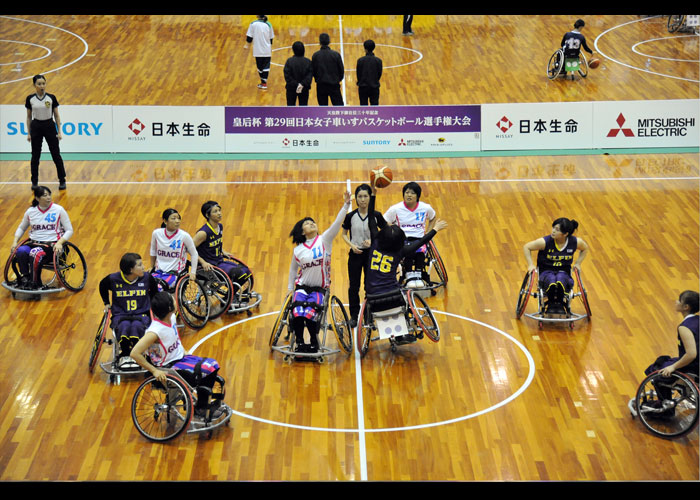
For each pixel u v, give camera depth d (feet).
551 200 49.47
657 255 42.47
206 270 36.60
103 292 32.50
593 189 51.03
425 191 50.85
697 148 57.57
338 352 34.14
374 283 32.60
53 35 84.17
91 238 44.19
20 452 27.73
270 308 37.70
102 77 70.95
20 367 32.81
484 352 34.01
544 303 36.45
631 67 73.77
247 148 56.95
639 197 49.78
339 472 26.78
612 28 86.84
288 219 46.88
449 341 34.91
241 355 33.88
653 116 57.16
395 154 57.00
